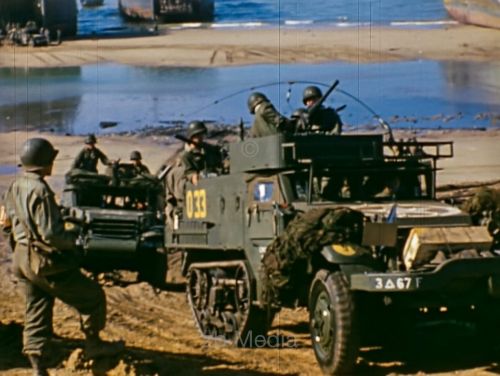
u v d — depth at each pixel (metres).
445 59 24.95
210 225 13.32
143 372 9.85
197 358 11.45
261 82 25.69
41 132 26.52
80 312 9.66
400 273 9.90
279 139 11.84
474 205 10.98
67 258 9.33
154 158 25.70
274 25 25.61
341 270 10.27
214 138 24.48
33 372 9.83
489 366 10.60
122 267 19.83
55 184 25.42
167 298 17.77
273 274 10.80
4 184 25.03
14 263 9.43
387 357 11.17
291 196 11.69
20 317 14.86
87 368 9.99
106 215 19.48
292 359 11.41
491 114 24.62
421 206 11.40
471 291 10.34
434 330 11.33
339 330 10.08
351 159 11.90
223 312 12.90
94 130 26.33
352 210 10.65
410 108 24.86
